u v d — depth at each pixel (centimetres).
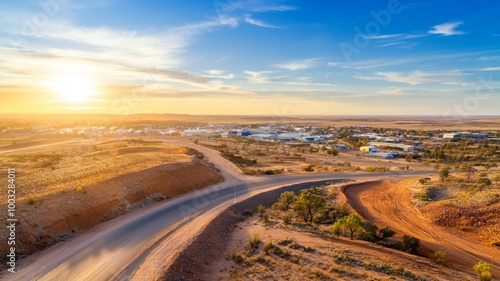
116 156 8156
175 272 2472
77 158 8244
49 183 4572
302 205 4806
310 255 3000
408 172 9125
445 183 6650
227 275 2633
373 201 5888
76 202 3784
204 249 3072
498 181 6488
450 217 4691
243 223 4425
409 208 5450
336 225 3847
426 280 2541
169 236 3266
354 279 2503
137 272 2425
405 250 3506
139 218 3969
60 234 3219
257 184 6881
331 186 6900
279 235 3684
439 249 3694
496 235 4078
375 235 3934
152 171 5669
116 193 4472
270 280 2498
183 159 7450
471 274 2955
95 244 3036
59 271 2452
